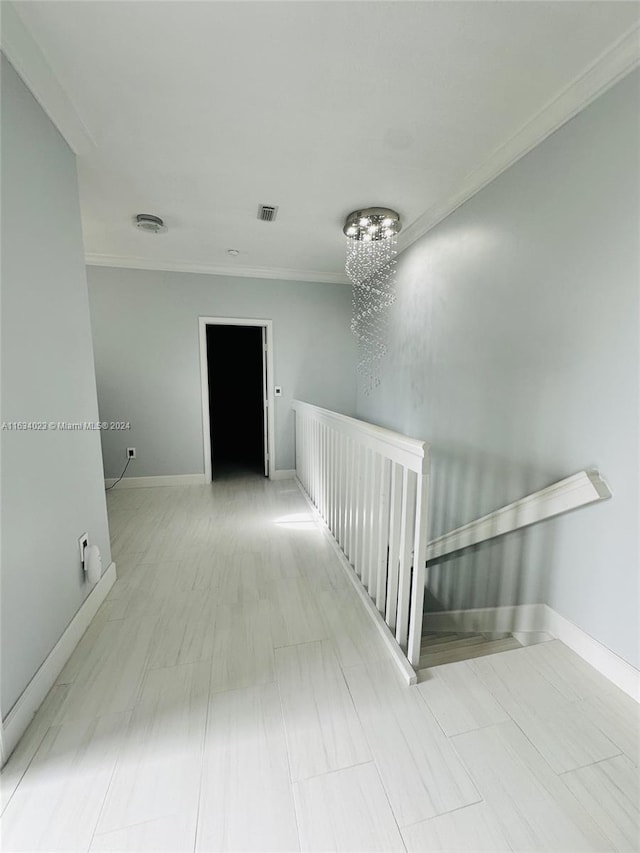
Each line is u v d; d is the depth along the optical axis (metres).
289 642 1.61
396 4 1.15
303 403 3.80
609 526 1.42
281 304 4.16
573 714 1.27
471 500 2.34
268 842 0.91
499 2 1.14
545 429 1.74
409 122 1.70
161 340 3.87
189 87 1.49
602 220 1.41
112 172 2.11
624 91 1.30
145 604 1.89
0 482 1.13
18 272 1.25
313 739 1.17
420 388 2.96
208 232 2.97
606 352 1.42
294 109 1.62
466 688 1.37
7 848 0.89
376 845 0.90
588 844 0.91
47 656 1.35
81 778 1.04
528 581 1.88
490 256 2.08
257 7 1.17
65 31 1.24
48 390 1.44
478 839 0.91
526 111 1.63
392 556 1.63
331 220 2.74
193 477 4.18
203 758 1.10
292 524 3.02
